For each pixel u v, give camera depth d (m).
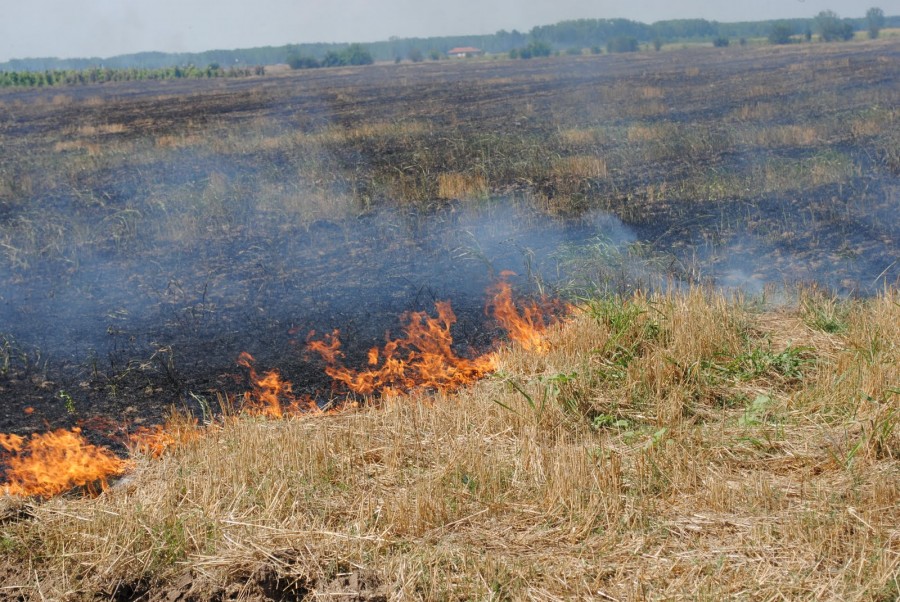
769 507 4.61
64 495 5.62
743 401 6.13
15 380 7.75
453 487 5.02
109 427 6.80
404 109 30.50
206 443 5.79
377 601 3.97
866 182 14.08
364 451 5.60
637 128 20.77
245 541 4.40
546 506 4.77
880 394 5.81
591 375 6.47
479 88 40.28
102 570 4.26
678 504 4.73
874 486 4.63
